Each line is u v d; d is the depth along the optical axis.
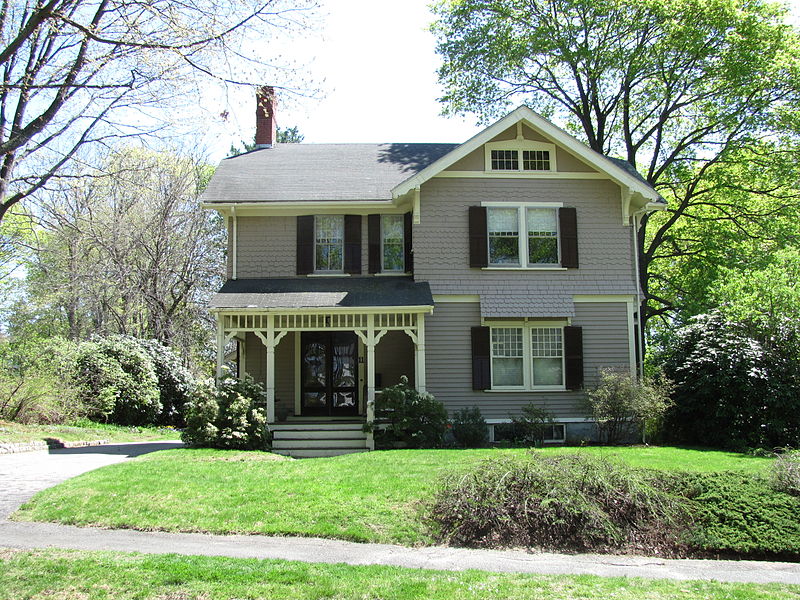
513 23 28.80
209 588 6.51
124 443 18.05
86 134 13.29
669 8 25.44
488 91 29.97
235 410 15.73
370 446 16.36
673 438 18.09
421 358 17.03
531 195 18.84
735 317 18.38
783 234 25.95
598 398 17.08
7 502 9.82
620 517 9.47
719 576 7.83
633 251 19.28
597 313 18.64
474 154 18.86
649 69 27.05
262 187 19.80
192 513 9.36
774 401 16.17
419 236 18.58
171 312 29.55
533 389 18.23
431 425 16.27
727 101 26.30
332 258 19.56
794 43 25.77
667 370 18.55
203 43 10.53
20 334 33.53
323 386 19.36
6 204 13.90
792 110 25.94
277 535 8.77
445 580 7.03
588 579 7.36
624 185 18.61
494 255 18.66
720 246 27.73
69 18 10.35
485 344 18.19
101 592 6.32
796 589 7.25
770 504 9.88
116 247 28.92
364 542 8.63
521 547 8.79
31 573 6.77
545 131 18.58
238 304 17.09
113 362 22.16
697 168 28.59
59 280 30.52
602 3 26.50
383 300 17.19
